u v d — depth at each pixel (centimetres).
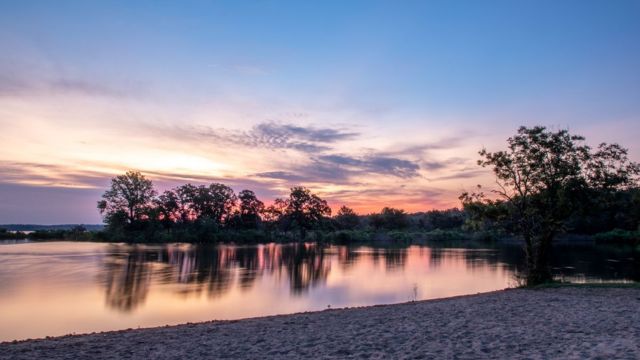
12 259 6262
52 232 12444
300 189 15662
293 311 2755
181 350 1261
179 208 14762
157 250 8750
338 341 1311
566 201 2870
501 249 9556
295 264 6144
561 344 1155
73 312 2744
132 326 2339
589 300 2083
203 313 2708
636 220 6388
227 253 8256
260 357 1143
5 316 2611
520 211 2986
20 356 1219
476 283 3997
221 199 15175
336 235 14238
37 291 3541
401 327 1516
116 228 11900
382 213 18800
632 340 1177
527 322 1530
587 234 10219
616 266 4956
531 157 2956
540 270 2931
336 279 4406
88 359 1174
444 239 14575
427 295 3362
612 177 2886
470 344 1198
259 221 16150
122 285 3934
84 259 6406
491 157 3044
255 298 3291
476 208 3100
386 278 4444
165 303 3072
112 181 11956
